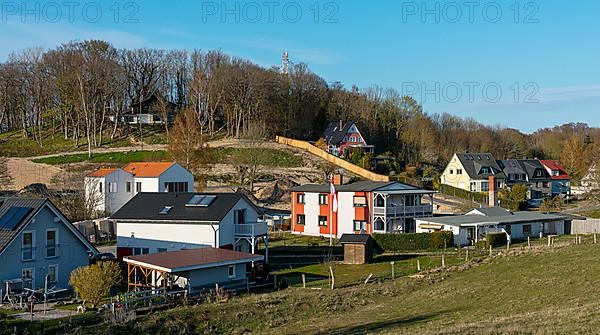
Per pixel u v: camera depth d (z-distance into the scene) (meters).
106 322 25.33
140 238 42.75
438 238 50.00
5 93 107.25
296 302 29.80
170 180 64.69
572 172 112.94
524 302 26.38
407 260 43.31
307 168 93.56
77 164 86.19
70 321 25.22
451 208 75.56
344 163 95.88
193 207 42.69
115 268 30.83
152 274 33.91
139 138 103.81
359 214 57.78
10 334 23.31
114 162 87.88
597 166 94.38
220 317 27.09
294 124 116.81
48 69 106.50
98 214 59.19
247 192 76.44
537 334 17.67
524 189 86.19
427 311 27.11
